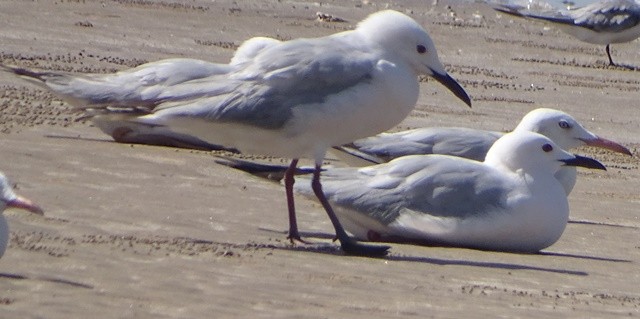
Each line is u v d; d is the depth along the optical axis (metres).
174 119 13.41
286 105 13.12
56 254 10.84
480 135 16.70
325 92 13.19
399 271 12.05
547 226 13.80
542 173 13.91
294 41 13.62
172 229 12.87
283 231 13.70
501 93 27.50
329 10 36.69
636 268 13.38
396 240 14.07
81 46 26.53
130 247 11.55
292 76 13.21
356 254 12.84
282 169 14.52
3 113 18.41
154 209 13.76
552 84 29.75
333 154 18.03
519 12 36.16
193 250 11.80
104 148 16.95
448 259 13.02
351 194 14.05
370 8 37.97
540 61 33.19
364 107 13.31
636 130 25.06
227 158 16.58
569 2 41.31
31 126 17.72
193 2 34.94
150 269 10.70
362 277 11.49
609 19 35.22
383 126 13.62
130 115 13.91
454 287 11.46
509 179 13.88
